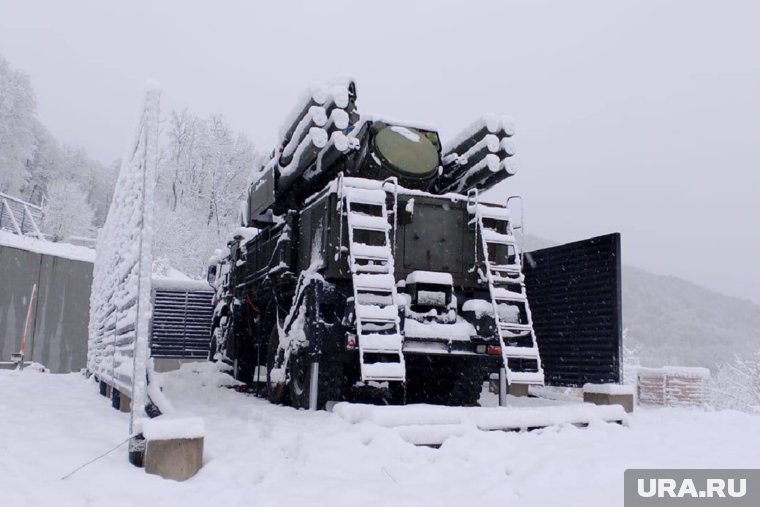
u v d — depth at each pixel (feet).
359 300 21.79
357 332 20.84
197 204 136.67
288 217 27.22
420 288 23.54
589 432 19.36
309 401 22.24
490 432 17.71
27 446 15.21
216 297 44.21
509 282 23.95
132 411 14.64
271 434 17.80
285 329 25.76
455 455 15.94
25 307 60.95
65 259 64.44
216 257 46.11
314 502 12.15
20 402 24.98
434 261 24.56
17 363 48.73
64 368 63.46
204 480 13.55
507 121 26.81
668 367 33.88
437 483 13.82
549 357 32.24
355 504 12.07
